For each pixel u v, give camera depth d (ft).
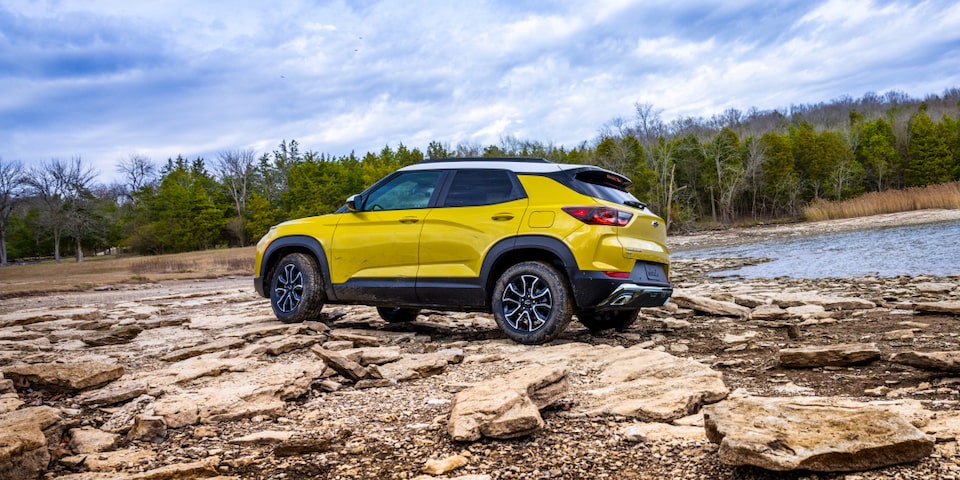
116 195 329.93
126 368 16.02
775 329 21.27
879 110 635.25
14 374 13.20
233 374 14.35
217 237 276.00
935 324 20.13
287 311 22.68
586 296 17.70
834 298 28.12
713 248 125.59
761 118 636.48
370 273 20.92
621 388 12.52
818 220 200.44
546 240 18.17
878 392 12.08
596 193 18.62
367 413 11.62
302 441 10.04
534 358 15.93
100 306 34.40
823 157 287.48
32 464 8.72
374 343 18.72
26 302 41.88
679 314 25.36
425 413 11.50
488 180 19.77
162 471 8.56
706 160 279.08
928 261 55.16
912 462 7.88
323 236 22.04
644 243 18.97
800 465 7.50
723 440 8.09
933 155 276.62
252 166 328.08
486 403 10.09
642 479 8.18
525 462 8.91
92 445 9.92
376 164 342.64
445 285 19.47
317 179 281.33
